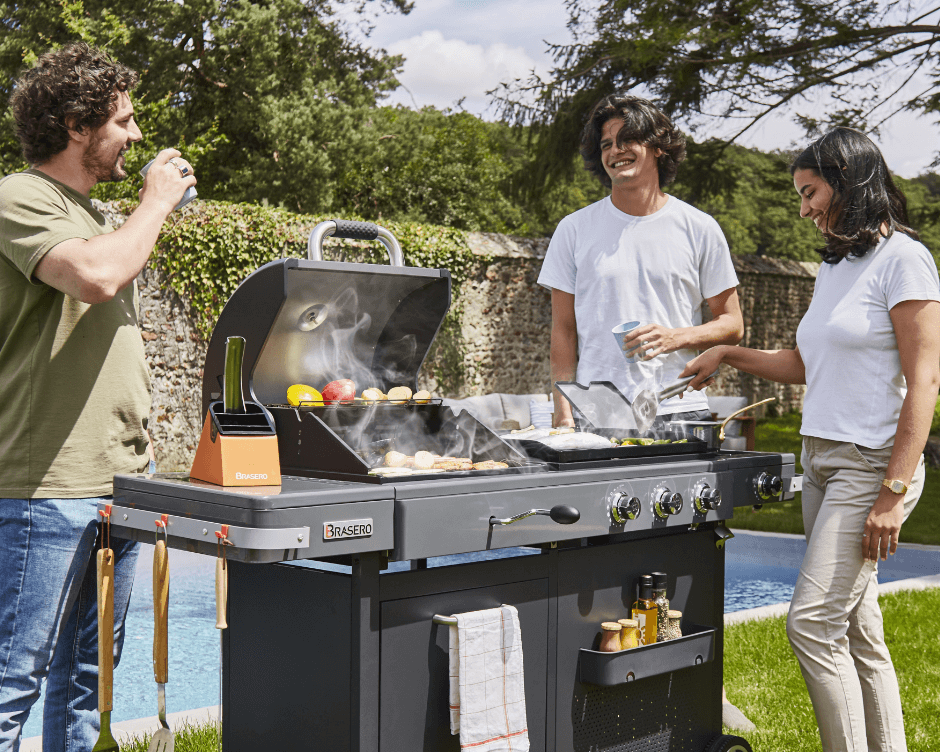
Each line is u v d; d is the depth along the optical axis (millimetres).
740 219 24062
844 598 2076
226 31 16688
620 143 2477
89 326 1795
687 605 2314
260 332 1886
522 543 1786
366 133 18312
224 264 9328
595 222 2668
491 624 1766
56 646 1938
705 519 2193
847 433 2098
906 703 3018
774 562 6320
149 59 16422
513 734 1790
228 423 1722
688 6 10828
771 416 16141
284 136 16719
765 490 2342
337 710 1674
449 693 1761
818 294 2252
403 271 2088
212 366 1989
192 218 9172
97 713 1987
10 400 1757
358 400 2072
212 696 3625
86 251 1631
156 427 9070
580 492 1890
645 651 2049
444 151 19688
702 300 2715
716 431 2391
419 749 1716
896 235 2109
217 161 17203
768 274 16047
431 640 1730
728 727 2795
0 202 1694
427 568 1721
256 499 1440
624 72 11930
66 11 15203
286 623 1779
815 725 2811
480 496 1709
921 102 10688
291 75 18328
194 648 4363
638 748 2156
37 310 1753
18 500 1735
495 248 11828
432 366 11266
